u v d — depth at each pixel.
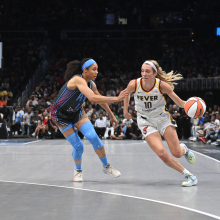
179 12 29.91
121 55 28.42
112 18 30.41
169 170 6.70
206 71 24.19
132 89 5.03
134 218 3.39
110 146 12.72
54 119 5.40
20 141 15.87
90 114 19.22
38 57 28.39
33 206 3.90
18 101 22.80
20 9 30.50
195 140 15.90
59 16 30.45
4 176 6.08
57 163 7.87
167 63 26.77
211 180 5.57
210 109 18.81
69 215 3.52
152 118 5.12
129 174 6.22
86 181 5.53
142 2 30.23
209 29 29.19
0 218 3.42
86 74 5.25
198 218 3.38
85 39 29.98
